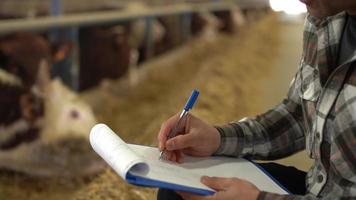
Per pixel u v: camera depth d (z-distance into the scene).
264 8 15.33
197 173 1.20
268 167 1.43
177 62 6.41
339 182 1.07
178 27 7.42
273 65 6.27
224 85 4.52
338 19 1.15
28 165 2.88
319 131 1.11
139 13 5.62
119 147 1.11
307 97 1.20
